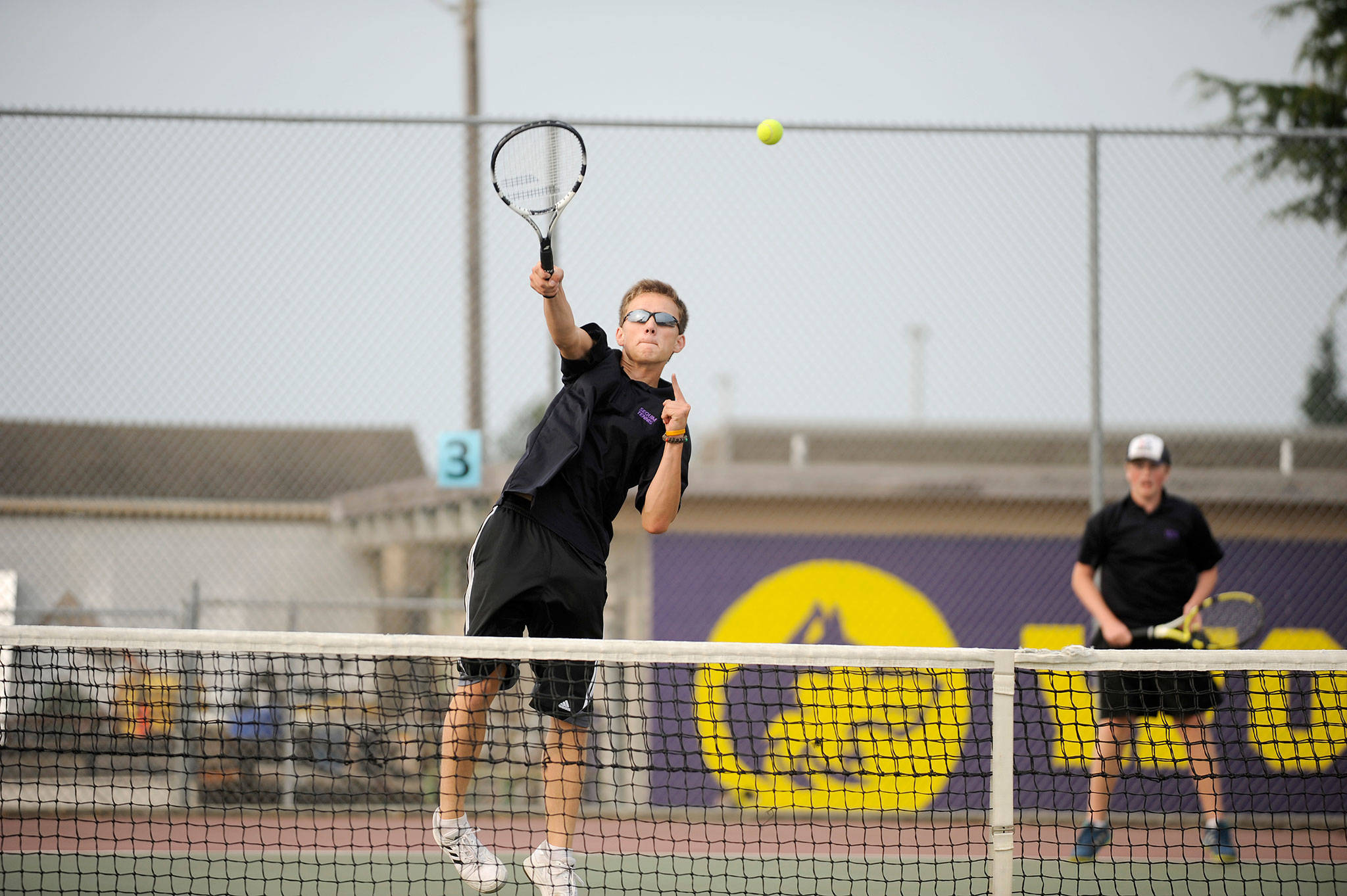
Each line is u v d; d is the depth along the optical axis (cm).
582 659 1190
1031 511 2775
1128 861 1630
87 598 3109
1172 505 1988
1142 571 1967
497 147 1359
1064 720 2347
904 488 2736
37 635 1202
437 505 2980
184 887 1603
